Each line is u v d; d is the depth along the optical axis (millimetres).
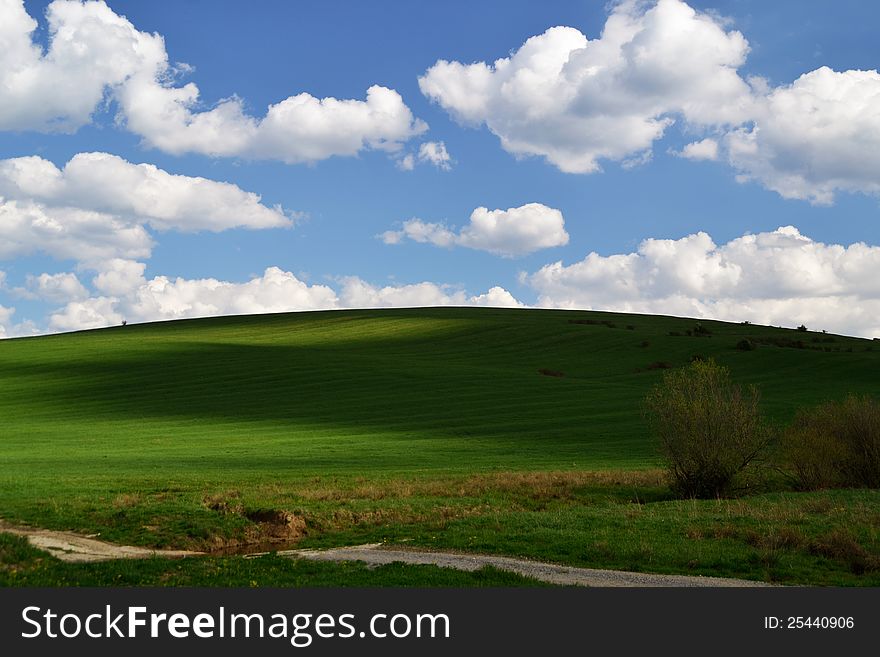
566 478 42500
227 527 27672
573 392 86188
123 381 91312
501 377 95250
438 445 58656
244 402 80500
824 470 40500
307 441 60500
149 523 27625
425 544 23969
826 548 22094
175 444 58875
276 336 139875
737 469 38688
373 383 90375
